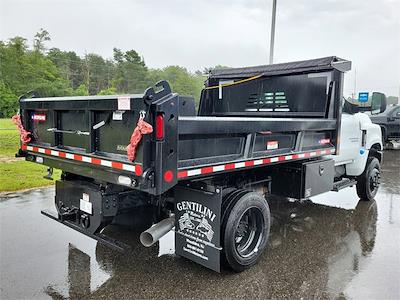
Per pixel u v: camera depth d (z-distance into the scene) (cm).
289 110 517
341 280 340
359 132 595
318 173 457
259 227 373
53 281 328
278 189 446
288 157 392
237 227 338
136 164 253
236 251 340
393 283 336
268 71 530
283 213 568
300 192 429
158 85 248
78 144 320
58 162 344
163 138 250
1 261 366
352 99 586
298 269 363
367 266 372
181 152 280
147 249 407
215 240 319
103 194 308
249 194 351
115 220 391
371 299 306
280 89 524
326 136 471
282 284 330
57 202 369
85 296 303
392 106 1584
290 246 425
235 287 322
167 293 310
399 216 557
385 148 1698
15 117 396
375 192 659
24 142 390
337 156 541
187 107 315
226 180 374
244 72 555
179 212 346
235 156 331
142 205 337
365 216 554
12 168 843
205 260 329
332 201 649
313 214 564
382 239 452
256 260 368
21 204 566
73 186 343
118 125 275
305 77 499
